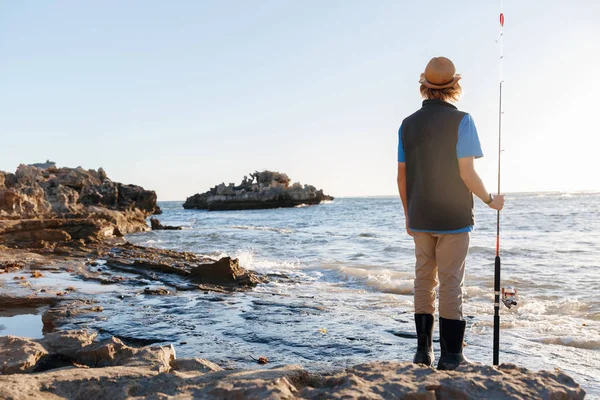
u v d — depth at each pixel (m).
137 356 3.53
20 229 18.36
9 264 12.81
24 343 3.88
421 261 3.26
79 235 20.23
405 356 4.93
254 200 116.19
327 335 5.83
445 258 3.09
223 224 50.91
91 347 3.82
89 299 8.38
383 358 4.86
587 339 5.49
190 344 5.48
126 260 13.59
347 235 27.72
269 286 10.38
